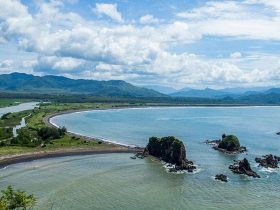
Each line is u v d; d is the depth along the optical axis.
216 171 163.00
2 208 75.31
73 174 153.25
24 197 83.69
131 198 124.31
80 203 118.56
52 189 132.00
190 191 133.25
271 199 126.06
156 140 192.62
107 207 115.38
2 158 174.88
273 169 169.00
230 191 134.12
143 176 152.62
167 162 178.25
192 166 167.25
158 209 114.62
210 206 118.31
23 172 154.25
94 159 182.88
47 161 175.25
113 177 150.12
